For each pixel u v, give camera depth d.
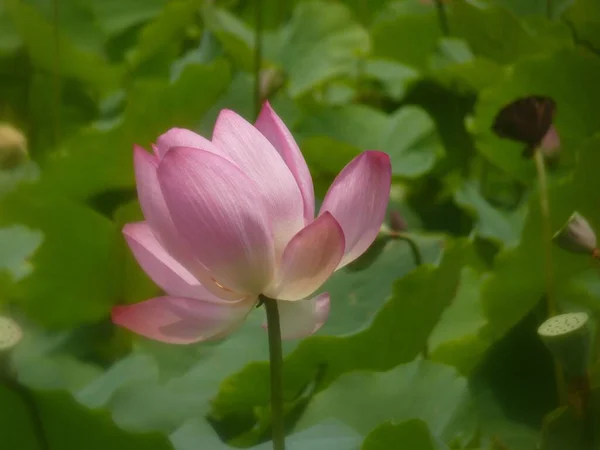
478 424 2.16
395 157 3.04
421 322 2.23
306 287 1.97
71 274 2.42
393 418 2.15
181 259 1.97
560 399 2.20
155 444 2.01
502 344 2.27
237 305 1.98
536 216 2.29
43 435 2.01
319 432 2.12
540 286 2.31
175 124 2.79
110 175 2.72
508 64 3.28
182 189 1.94
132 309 1.98
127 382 2.21
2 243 2.54
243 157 1.98
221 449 2.12
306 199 2.00
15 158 2.80
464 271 2.45
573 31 3.01
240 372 2.16
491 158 2.84
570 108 2.71
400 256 2.38
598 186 2.32
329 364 2.21
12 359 1.97
